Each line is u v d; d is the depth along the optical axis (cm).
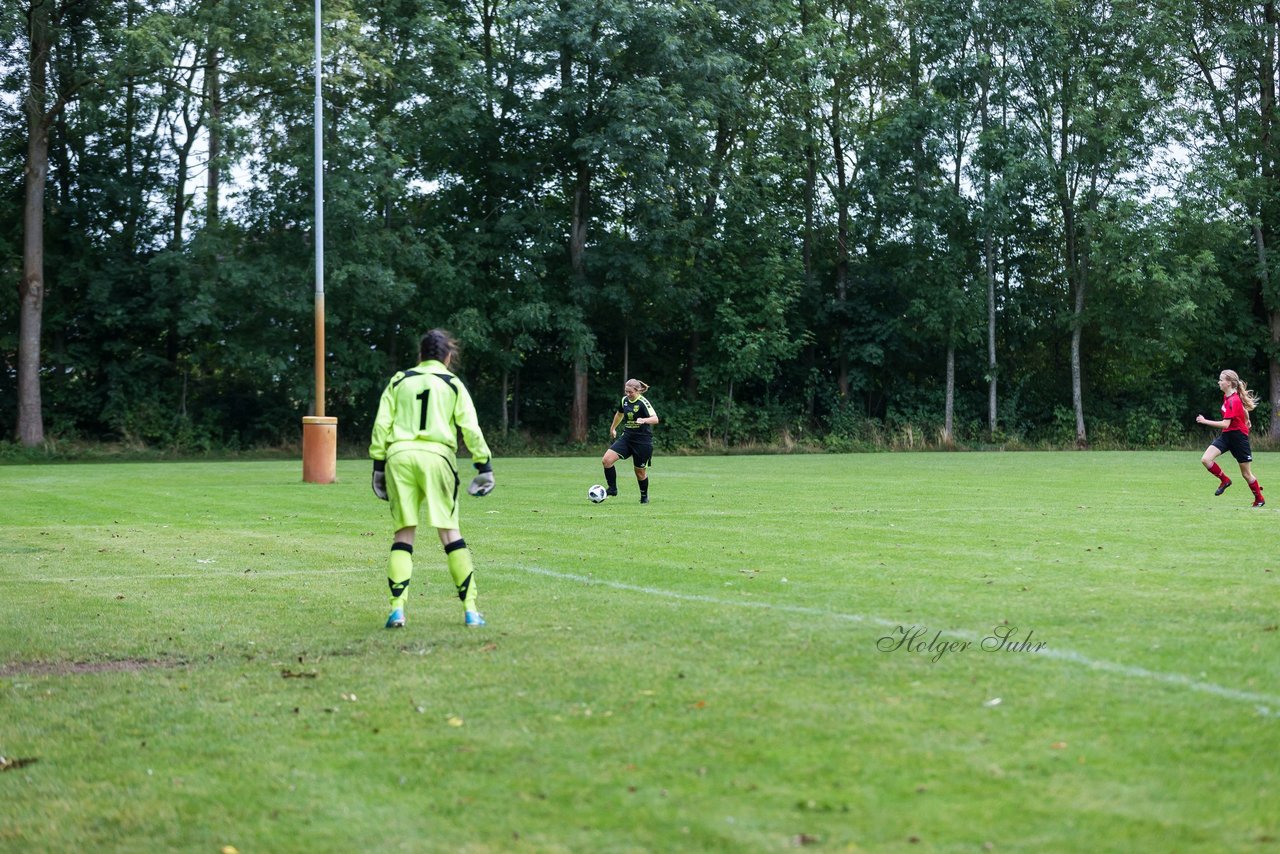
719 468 2833
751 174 4406
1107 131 4206
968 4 4231
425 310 4044
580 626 709
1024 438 4725
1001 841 353
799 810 382
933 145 4269
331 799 409
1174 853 342
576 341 4034
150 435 3947
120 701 550
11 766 455
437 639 683
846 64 4459
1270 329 4528
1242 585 834
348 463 3281
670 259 4256
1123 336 4366
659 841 361
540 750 454
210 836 379
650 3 3878
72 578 953
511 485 2123
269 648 668
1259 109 4406
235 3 3531
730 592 832
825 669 576
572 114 3991
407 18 4006
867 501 1686
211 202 4022
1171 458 3394
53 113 3628
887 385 4931
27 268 3647
